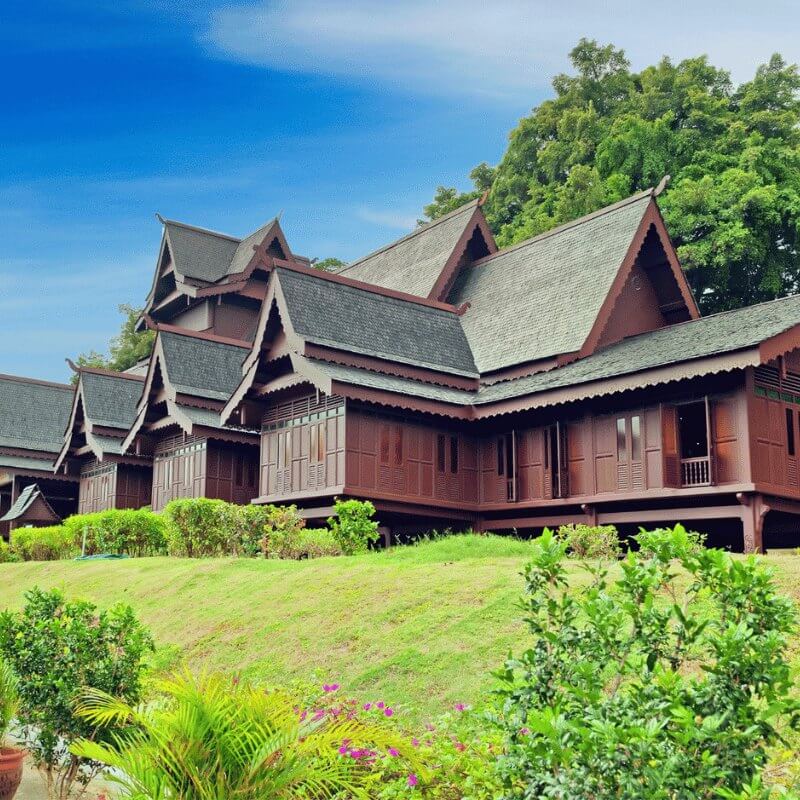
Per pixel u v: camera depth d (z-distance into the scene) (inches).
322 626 530.6
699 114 1835.6
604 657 239.5
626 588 244.5
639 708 213.9
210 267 1720.0
